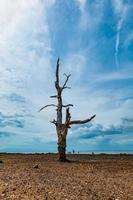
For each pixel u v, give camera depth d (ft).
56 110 96.12
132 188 45.60
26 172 61.62
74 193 40.47
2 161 89.61
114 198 38.78
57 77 96.68
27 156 115.24
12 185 44.91
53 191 41.29
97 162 90.99
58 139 94.12
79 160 99.81
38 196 38.19
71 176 57.67
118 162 91.09
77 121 92.89
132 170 70.13
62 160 93.04
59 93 96.32
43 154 131.75
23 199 36.70
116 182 51.19
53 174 59.98
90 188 44.60
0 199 36.58
